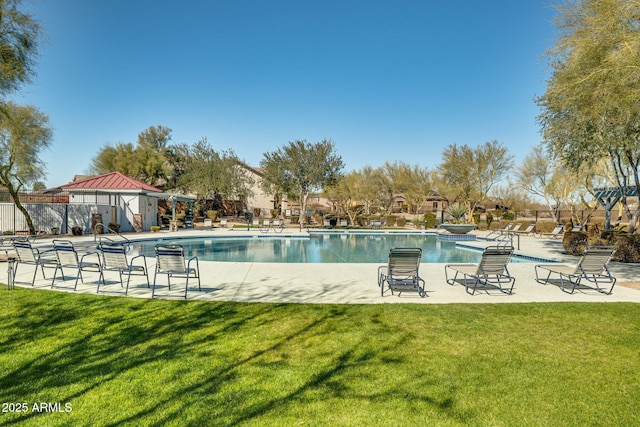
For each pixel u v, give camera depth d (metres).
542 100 12.08
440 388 3.07
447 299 6.22
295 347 3.93
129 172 35.22
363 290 6.83
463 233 21.88
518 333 4.46
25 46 10.58
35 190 21.91
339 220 33.62
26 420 2.54
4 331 4.31
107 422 2.53
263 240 21.02
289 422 2.56
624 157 13.34
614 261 11.11
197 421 2.55
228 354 3.71
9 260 6.56
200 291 6.60
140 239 17.11
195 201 34.88
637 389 3.12
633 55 7.27
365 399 2.88
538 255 13.27
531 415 2.71
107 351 3.75
